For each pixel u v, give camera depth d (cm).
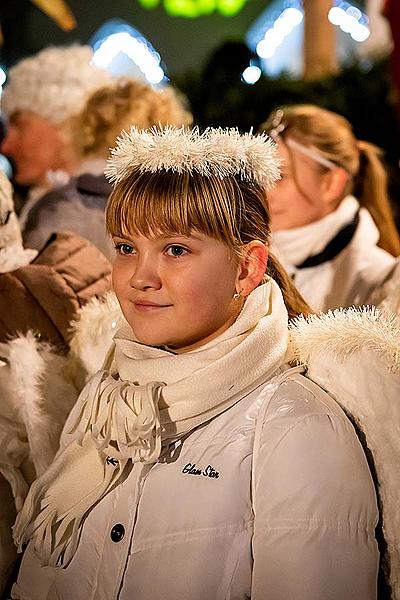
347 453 204
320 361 222
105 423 218
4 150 486
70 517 225
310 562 196
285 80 624
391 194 512
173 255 212
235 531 205
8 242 284
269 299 223
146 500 214
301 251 386
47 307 274
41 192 462
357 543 200
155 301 212
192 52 1190
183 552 206
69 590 223
